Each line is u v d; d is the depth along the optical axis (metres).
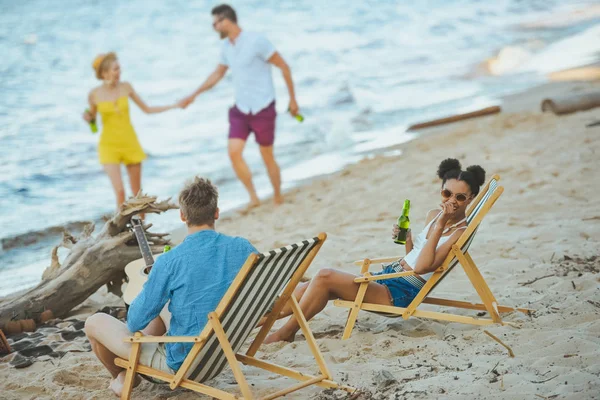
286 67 12.07
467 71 24.78
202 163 16.30
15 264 10.70
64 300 8.05
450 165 6.57
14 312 7.82
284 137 18.03
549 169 12.34
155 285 5.29
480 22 36.78
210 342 5.32
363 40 33.81
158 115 21.66
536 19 35.59
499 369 5.68
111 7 47.47
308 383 5.60
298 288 6.83
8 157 17.06
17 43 35.75
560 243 8.89
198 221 5.43
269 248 10.07
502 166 12.92
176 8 46.66
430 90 22.22
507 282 7.83
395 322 7.01
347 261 9.13
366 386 5.66
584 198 10.77
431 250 6.26
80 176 15.62
